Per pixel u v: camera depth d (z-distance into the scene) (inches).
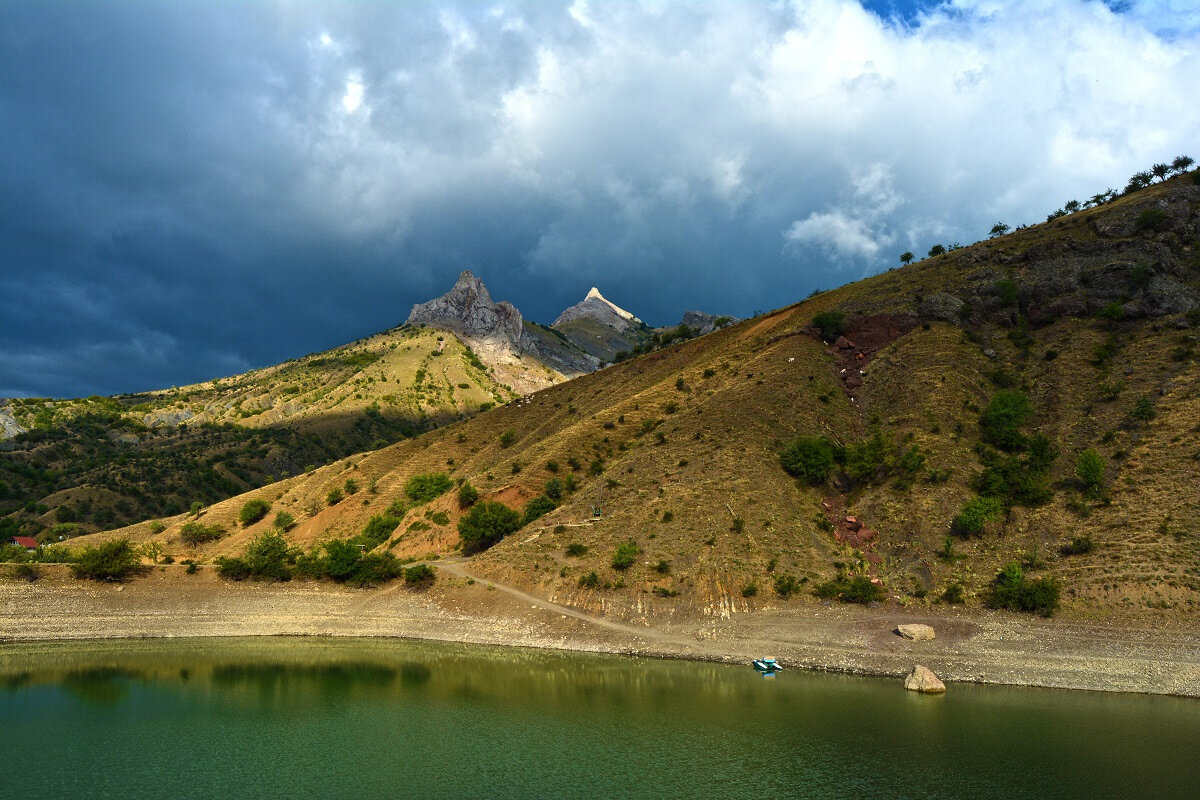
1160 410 3914.9
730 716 2412.6
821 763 2038.6
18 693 2704.2
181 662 3152.1
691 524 3863.2
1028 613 3142.2
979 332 5147.6
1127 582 3093.0
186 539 5792.3
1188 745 2132.1
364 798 1829.5
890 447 4281.5
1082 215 5959.6
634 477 4409.5
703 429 4621.1
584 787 1894.7
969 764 2018.9
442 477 5442.9
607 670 3002.0
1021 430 4264.3
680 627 3383.4
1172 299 4552.2
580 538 4005.9
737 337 6254.9
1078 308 4909.0
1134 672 2731.3
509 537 4298.7
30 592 3782.0
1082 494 3661.4
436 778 1948.8
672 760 2063.2
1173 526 3260.3
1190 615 2893.7
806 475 4192.9
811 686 2763.3
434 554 4475.9
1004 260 5708.7
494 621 3627.0
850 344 5398.6
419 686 2787.9
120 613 3777.1
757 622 3329.2
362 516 5457.7
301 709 2518.5
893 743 2175.2
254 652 3341.5
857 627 3213.6
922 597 3371.1
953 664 2903.5
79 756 2110.0
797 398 4817.9
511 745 2181.3
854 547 3784.5
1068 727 2285.9
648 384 6122.1
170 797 1834.4
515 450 5890.8
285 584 4114.2
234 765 2041.1
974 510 3599.9
